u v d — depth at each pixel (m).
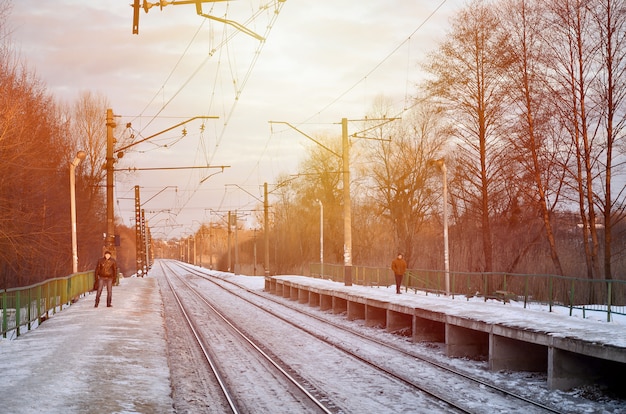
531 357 14.95
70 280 27.50
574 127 28.83
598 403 11.38
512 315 17.02
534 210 33.47
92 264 61.81
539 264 33.91
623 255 32.41
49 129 41.81
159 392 10.57
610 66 27.31
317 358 16.28
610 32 27.17
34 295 19.28
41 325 19.08
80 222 51.19
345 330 22.64
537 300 26.08
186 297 38.47
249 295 42.19
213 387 12.57
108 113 36.88
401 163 47.06
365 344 19.00
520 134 31.09
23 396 9.56
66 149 49.91
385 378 13.55
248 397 11.66
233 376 13.78
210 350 17.56
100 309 23.52
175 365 14.84
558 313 19.09
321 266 48.91
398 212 47.03
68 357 13.01
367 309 24.84
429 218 48.12
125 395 10.06
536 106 29.91
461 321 16.33
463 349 17.08
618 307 21.17
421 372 14.34
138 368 12.45
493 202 34.34
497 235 36.34
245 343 19.05
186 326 23.09
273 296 41.91
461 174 34.59
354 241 62.16
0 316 15.62
